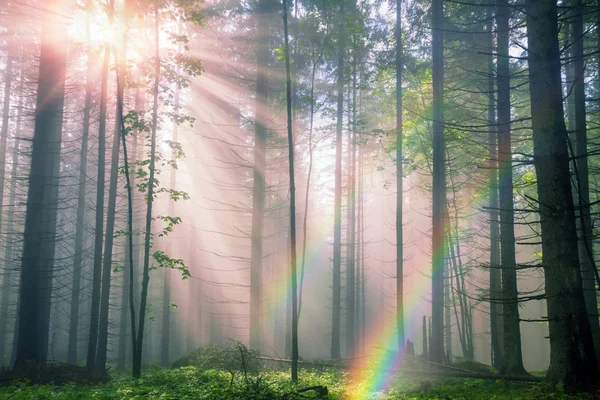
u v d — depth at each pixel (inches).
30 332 552.7
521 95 837.8
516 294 531.8
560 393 328.8
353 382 522.9
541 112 372.5
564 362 340.5
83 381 509.4
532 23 383.2
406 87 881.5
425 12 746.2
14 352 909.2
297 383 455.8
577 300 344.2
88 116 949.2
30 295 558.6
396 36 748.0
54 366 539.2
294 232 483.2
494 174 821.2
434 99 699.4
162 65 579.5
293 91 815.7
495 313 802.8
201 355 689.6
